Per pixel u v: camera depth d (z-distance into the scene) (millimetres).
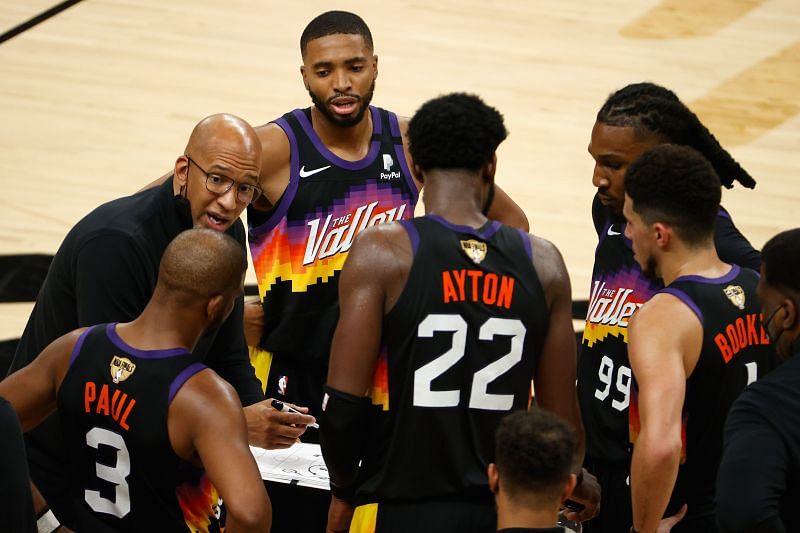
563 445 7262
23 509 7785
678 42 34812
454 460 8406
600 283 10898
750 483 7387
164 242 10422
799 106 29812
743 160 26047
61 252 10352
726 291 8922
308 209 12648
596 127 10305
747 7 38469
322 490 10984
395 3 37469
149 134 26266
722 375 8875
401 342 8352
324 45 12273
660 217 9000
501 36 34719
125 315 10117
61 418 8773
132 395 8438
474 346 8367
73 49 31359
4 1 35062
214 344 11039
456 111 8453
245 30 34031
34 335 10805
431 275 8297
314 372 12828
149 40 32500
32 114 26938
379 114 13125
